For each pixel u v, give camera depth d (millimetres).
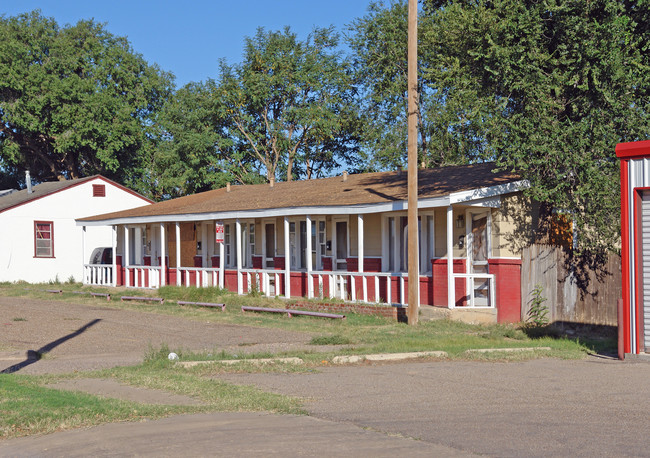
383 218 22453
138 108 55750
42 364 12641
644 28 18016
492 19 17547
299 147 50531
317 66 48438
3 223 35688
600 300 18797
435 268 20031
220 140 47875
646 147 12398
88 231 38469
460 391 9688
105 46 56562
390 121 42688
